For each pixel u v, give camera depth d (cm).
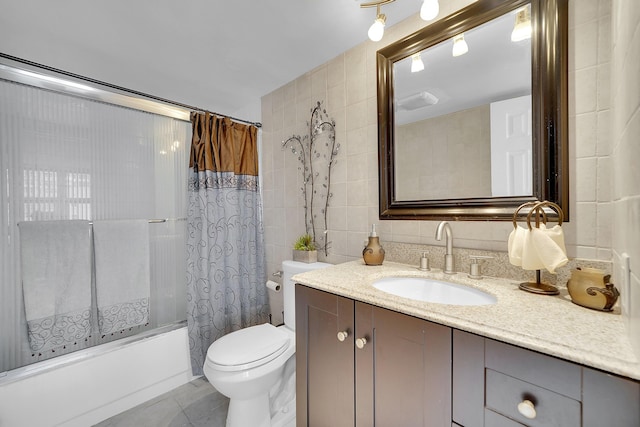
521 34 101
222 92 205
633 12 53
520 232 89
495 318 67
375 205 147
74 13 120
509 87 104
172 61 161
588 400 52
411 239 134
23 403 125
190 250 180
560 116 92
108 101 155
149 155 174
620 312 69
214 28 134
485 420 64
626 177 60
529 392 58
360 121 152
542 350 56
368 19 132
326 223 171
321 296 105
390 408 83
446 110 121
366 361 89
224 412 152
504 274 103
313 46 152
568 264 90
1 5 113
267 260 217
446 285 108
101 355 147
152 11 120
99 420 145
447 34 119
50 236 137
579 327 62
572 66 91
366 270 123
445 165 121
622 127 65
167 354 171
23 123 132
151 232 176
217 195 192
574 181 91
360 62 151
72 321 142
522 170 101
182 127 189
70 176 145
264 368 127
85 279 146
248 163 211
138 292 164
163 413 151
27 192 133
